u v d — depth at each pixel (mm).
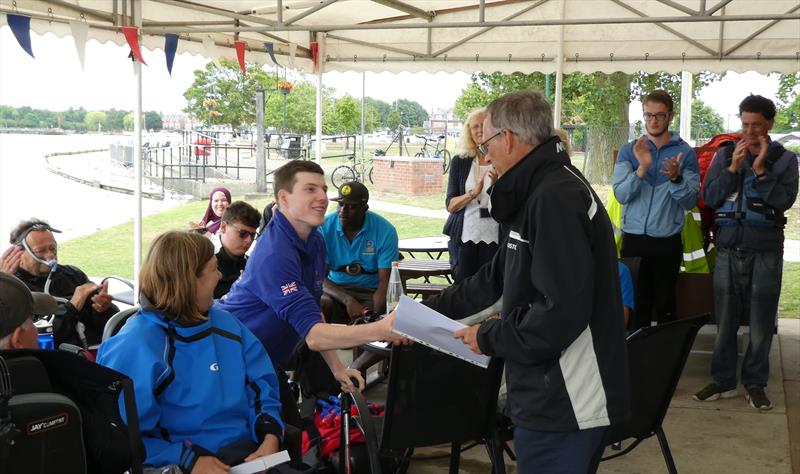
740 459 3977
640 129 18094
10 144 42594
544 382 2232
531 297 2229
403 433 2768
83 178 22875
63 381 1934
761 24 6699
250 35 6699
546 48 7109
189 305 2447
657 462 3951
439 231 12133
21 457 1634
